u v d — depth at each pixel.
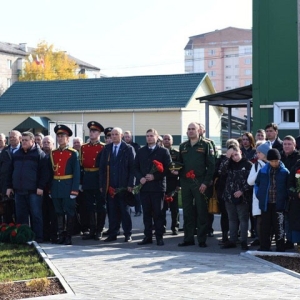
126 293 7.76
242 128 40.34
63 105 46.12
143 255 10.47
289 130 17.36
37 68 81.06
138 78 46.62
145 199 12.05
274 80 17.52
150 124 43.88
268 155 10.49
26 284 8.23
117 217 12.70
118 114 44.56
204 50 121.69
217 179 11.82
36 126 43.06
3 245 11.52
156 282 8.36
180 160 11.97
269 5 17.52
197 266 9.43
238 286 8.08
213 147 11.77
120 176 12.43
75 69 86.12
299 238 10.25
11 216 13.28
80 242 12.54
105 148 12.62
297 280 8.41
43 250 10.94
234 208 11.48
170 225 14.93
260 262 9.72
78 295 7.68
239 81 119.00
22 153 12.51
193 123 11.82
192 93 44.16
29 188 12.36
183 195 11.90
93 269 9.26
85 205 13.41
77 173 12.33
